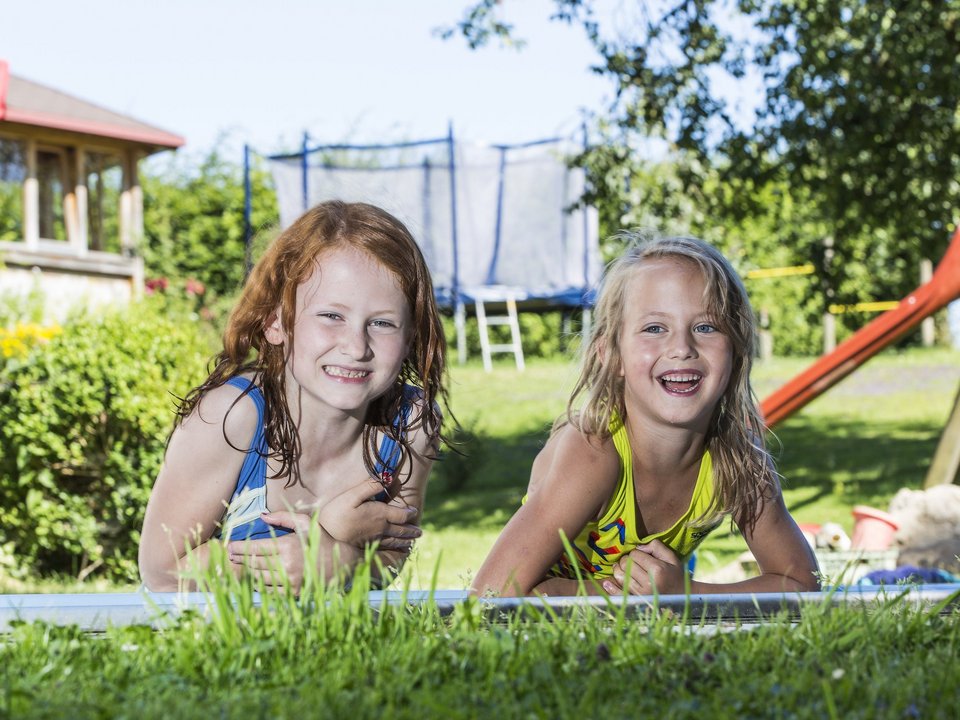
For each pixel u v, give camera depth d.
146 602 1.87
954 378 18.52
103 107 18.06
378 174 21.58
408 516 2.48
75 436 6.74
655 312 2.55
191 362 7.05
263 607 1.72
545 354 25.89
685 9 10.16
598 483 2.59
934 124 9.92
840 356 7.39
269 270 2.44
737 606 1.96
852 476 10.54
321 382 2.38
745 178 10.31
